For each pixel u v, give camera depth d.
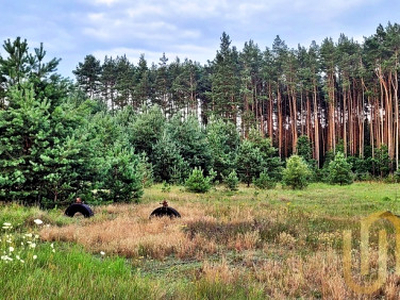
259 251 8.44
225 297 4.86
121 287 4.63
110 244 8.09
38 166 14.44
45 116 15.38
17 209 12.20
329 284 5.49
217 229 10.30
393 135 57.53
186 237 8.80
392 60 51.81
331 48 62.38
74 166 15.91
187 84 76.75
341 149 58.00
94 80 74.31
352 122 63.88
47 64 16.80
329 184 38.81
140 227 10.20
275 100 74.56
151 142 43.28
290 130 73.81
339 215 14.68
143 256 7.59
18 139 14.63
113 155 18.36
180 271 6.61
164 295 4.76
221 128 52.12
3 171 14.17
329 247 8.18
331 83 62.81
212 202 19.16
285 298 5.25
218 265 6.60
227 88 66.25
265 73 68.00
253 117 63.34
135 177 17.73
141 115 46.69
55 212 13.11
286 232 10.20
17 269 5.09
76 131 16.12
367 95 59.38
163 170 38.81
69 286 4.34
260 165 37.22
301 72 66.25
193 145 42.47
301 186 32.09
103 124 37.59
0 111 14.52
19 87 16.12
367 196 24.19
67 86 17.41
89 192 16.19
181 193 25.09
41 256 6.01
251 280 5.93
